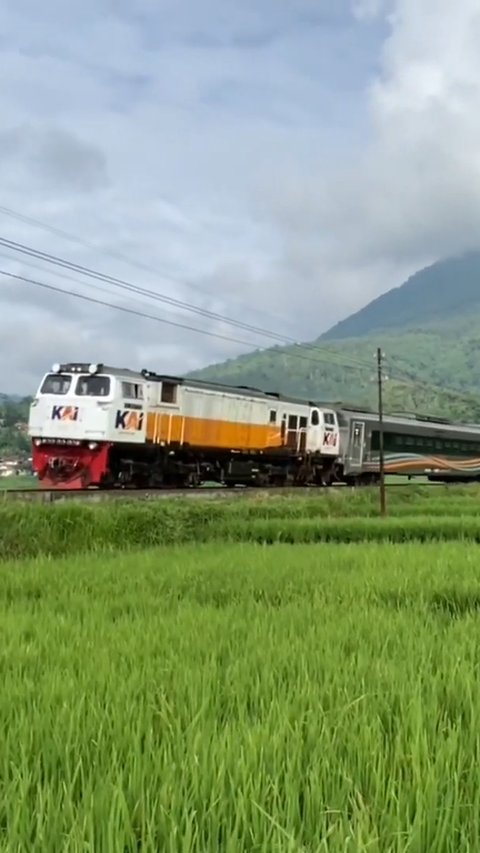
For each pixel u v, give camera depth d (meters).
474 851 3.50
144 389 31.50
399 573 13.66
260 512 27.52
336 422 46.28
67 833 3.53
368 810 3.75
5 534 18.30
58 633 8.20
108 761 4.29
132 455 31.41
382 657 7.00
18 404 83.88
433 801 3.80
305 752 4.57
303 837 3.62
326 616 9.41
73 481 29.70
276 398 40.81
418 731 4.66
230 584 12.49
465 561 15.39
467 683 5.89
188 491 29.77
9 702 5.40
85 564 14.98
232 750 4.37
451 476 61.91
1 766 4.29
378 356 42.16
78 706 5.12
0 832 3.57
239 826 3.60
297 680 6.02
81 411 29.73
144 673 6.23
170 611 9.94
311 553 17.12
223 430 36.19
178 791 3.82
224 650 7.38
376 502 36.31
